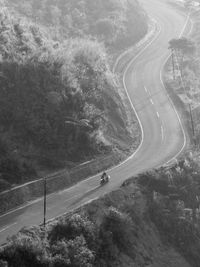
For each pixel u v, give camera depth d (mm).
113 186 48531
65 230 36844
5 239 35719
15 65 53656
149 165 56094
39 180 45031
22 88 52344
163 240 44688
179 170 52219
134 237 41750
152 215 45938
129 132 65562
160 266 41344
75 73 61844
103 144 56875
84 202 43688
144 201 46406
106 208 42188
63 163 49344
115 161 55781
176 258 43562
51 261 32781
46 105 52531
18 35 60062
